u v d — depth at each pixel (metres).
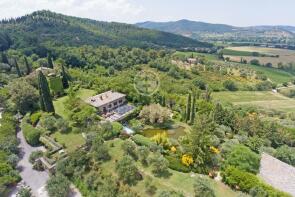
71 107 56.38
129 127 53.94
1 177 36.41
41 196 35.22
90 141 43.22
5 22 188.00
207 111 61.44
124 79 77.38
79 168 38.53
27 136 48.50
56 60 110.00
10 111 60.38
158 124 56.56
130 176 33.69
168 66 131.00
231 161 37.19
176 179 34.59
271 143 51.12
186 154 38.56
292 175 34.88
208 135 41.72
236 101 104.81
